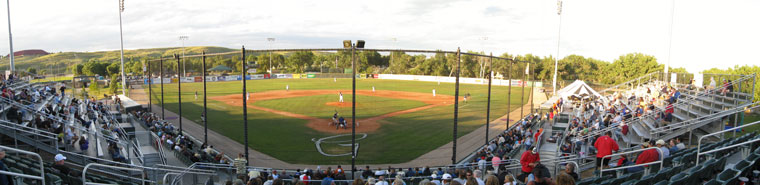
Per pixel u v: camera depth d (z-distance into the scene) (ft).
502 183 44.45
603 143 48.62
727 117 58.75
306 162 83.30
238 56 523.70
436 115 146.72
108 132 78.59
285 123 127.34
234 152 90.68
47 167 42.29
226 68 377.91
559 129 100.73
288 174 63.31
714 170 36.50
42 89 125.59
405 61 441.27
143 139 96.53
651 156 40.86
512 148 84.89
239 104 177.68
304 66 515.09
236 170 61.87
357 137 107.55
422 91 248.32
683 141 65.51
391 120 135.03
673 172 36.83
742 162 34.47
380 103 183.73
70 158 58.08
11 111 72.74
